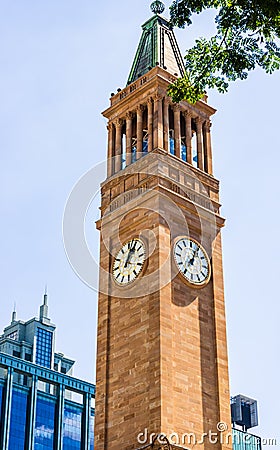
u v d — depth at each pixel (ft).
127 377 256.52
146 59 323.57
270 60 166.40
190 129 307.17
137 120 305.12
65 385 604.49
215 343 267.59
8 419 557.74
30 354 652.48
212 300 276.21
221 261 286.87
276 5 150.00
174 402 244.83
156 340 251.39
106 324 272.92
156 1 337.93
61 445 579.89
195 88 176.04
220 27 164.96
